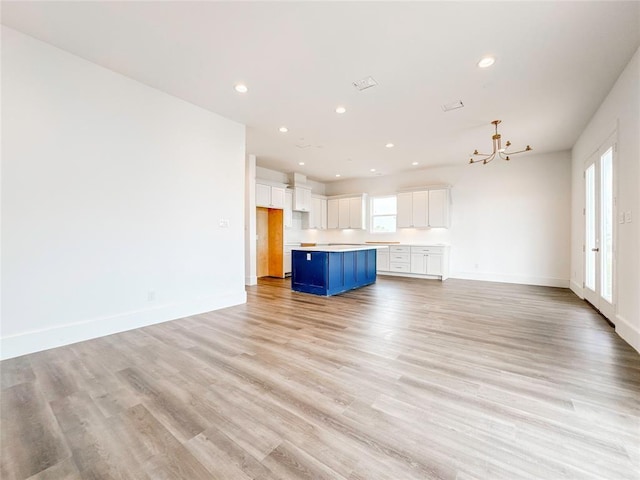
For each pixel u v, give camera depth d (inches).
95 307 115.6
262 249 297.0
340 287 208.7
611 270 136.2
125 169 123.9
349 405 70.0
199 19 89.3
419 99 139.9
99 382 80.7
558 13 84.7
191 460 53.0
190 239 148.6
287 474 49.8
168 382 80.7
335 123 171.0
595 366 89.7
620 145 117.7
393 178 315.9
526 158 242.4
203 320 139.9
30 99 99.7
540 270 237.1
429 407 69.0
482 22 88.8
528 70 114.7
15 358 95.8
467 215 269.4
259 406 69.6
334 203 349.4
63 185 107.1
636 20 86.9
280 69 116.4
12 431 60.7
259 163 268.7
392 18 87.4
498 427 61.7
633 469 50.3
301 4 82.5
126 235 124.6
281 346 106.9
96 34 97.1
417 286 234.5
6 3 83.0
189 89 133.1
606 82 123.0
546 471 50.1
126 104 123.5
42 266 102.7
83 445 56.8
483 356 97.6
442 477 49.0
